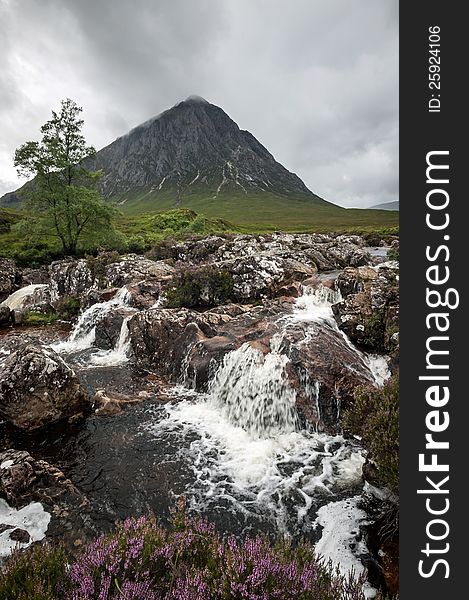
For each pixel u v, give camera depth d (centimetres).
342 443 1066
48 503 812
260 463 991
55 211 3706
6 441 1070
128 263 2809
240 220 18562
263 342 1345
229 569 461
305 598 448
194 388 1414
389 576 639
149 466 977
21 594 425
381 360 1318
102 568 472
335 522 782
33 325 2478
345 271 1884
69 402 1176
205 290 2119
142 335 1705
